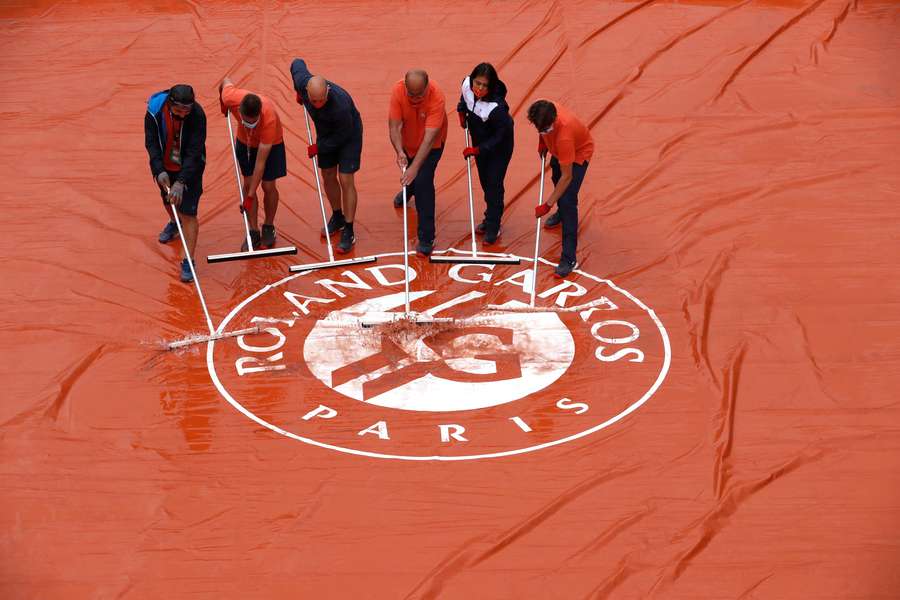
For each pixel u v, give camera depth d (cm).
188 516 834
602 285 1152
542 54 1612
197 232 1182
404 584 765
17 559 791
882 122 1444
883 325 1066
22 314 1097
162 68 1590
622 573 775
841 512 834
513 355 1036
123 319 1094
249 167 1189
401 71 1580
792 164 1362
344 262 1164
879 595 755
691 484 865
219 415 952
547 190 1344
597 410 955
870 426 930
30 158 1389
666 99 1509
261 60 1603
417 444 912
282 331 1077
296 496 854
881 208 1267
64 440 921
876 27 1666
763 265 1172
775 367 1010
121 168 1373
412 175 1124
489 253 1216
